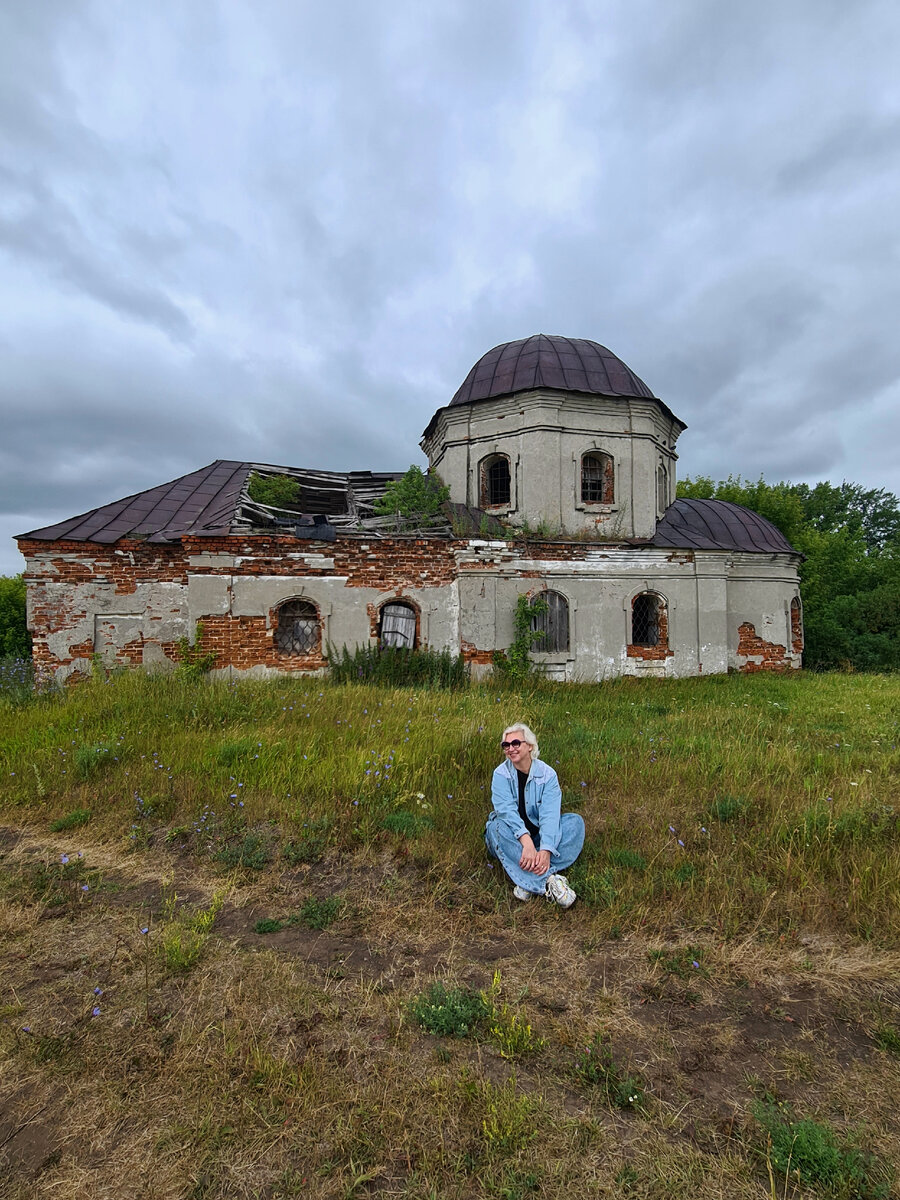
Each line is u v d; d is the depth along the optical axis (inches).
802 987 129.0
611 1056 108.9
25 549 502.9
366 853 188.7
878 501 1833.2
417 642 516.1
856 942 143.7
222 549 476.4
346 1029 115.5
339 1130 92.6
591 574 562.3
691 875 172.7
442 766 256.2
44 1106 99.7
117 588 517.7
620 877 171.3
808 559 1093.8
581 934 148.8
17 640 1010.7
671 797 228.4
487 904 162.6
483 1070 105.1
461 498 662.5
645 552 578.2
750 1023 118.2
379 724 308.2
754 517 705.6
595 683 545.0
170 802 224.8
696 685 537.6
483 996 122.4
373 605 506.6
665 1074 104.8
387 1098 98.7
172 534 525.3
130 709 340.2
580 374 645.9
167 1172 86.8
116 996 126.7
